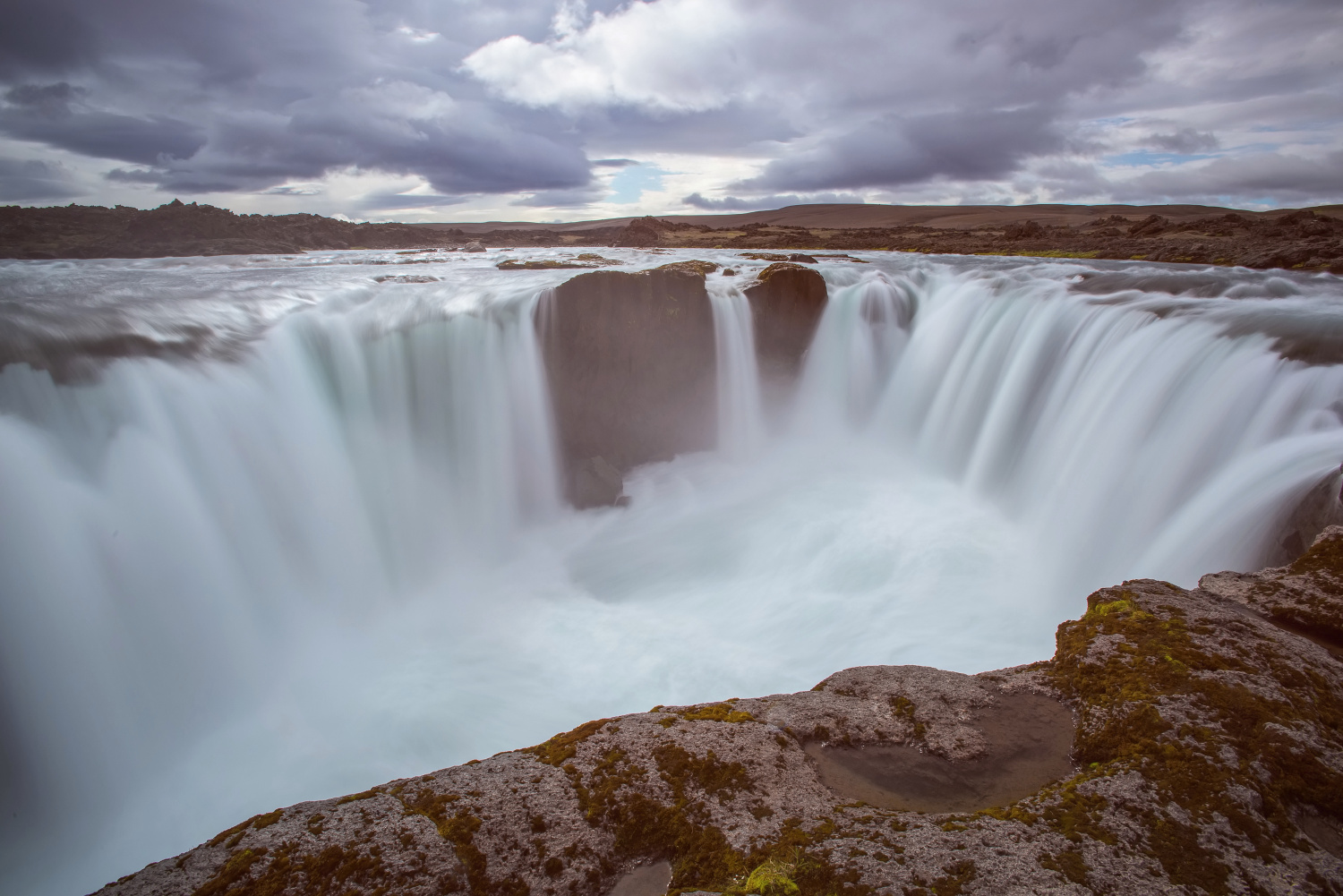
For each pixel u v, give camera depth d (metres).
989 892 3.29
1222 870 3.37
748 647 11.27
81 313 12.76
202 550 10.98
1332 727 4.14
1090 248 40.50
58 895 7.71
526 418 17.22
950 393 19.05
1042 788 4.09
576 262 29.30
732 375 19.73
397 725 9.74
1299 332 12.64
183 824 8.40
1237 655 4.73
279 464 12.89
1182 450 12.21
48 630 8.85
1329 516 8.51
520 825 3.95
